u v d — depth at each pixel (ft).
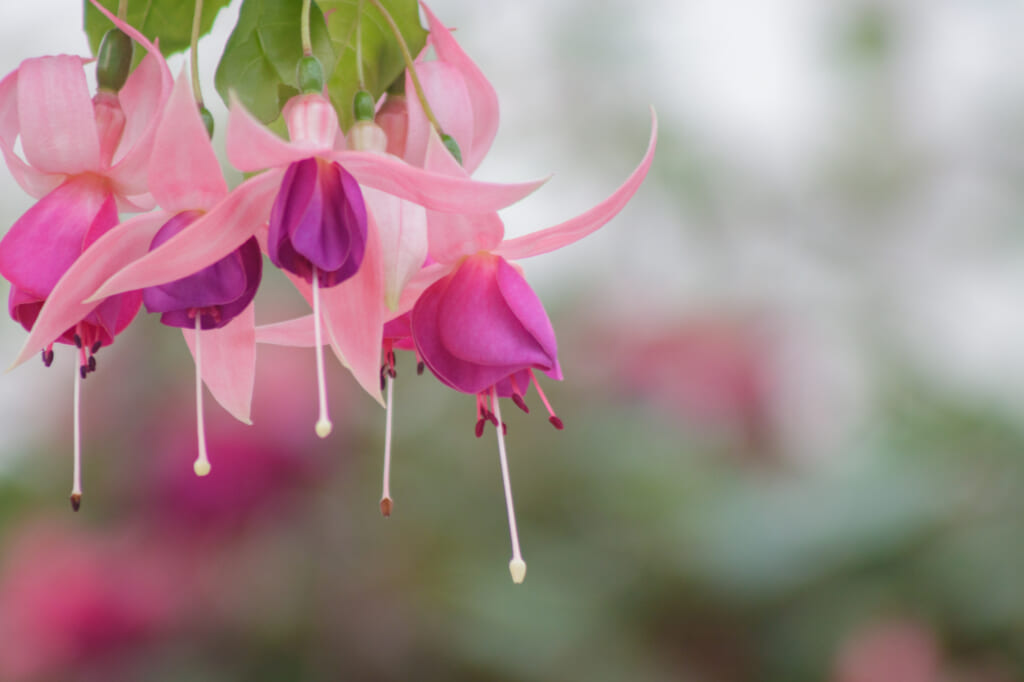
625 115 4.23
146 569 3.41
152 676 3.35
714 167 4.24
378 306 2.43
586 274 4.21
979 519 3.60
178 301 2.36
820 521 3.59
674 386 4.02
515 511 3.61
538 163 4.21
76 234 2.40
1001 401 3.96
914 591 3.51
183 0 2.54
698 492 3.75
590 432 3.78
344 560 3.47
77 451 2.42
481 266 2.46
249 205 2.38
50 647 3.31
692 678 3.44
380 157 2.36
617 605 3.51
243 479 3.40
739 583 3.50
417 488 3.57
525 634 3.35
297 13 2.47
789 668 3.45
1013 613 3.43
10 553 3.52
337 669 3.38
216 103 3.53
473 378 2.44
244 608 3.40
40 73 2.41
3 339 3.74
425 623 3.41
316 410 3.53
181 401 3.62
